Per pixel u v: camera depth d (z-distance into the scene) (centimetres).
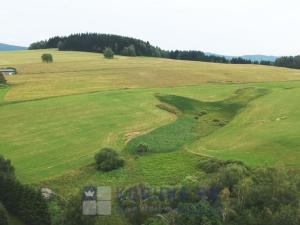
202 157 6069
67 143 6819
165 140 7019
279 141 6347
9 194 4619
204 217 4303
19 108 8912
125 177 5522
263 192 4453
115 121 8100
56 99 9738
